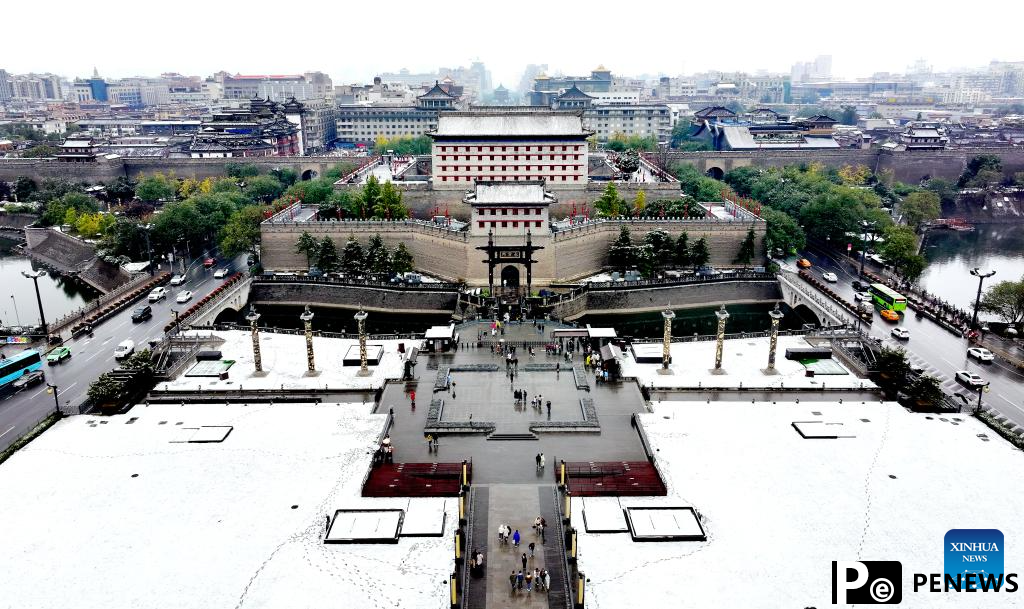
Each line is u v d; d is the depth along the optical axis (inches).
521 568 3243.1
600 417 4717.0
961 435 4471.0
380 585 3164.4
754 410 4837.6
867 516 3646.7
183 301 7204.7
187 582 3181.6
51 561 3314.5
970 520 3614.7
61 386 5216.5
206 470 4074.8
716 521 3607.3
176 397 5034.5
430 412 4694.9
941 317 6584.6
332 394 5118.1
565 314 7180.1
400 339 6205.7
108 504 3750.0
